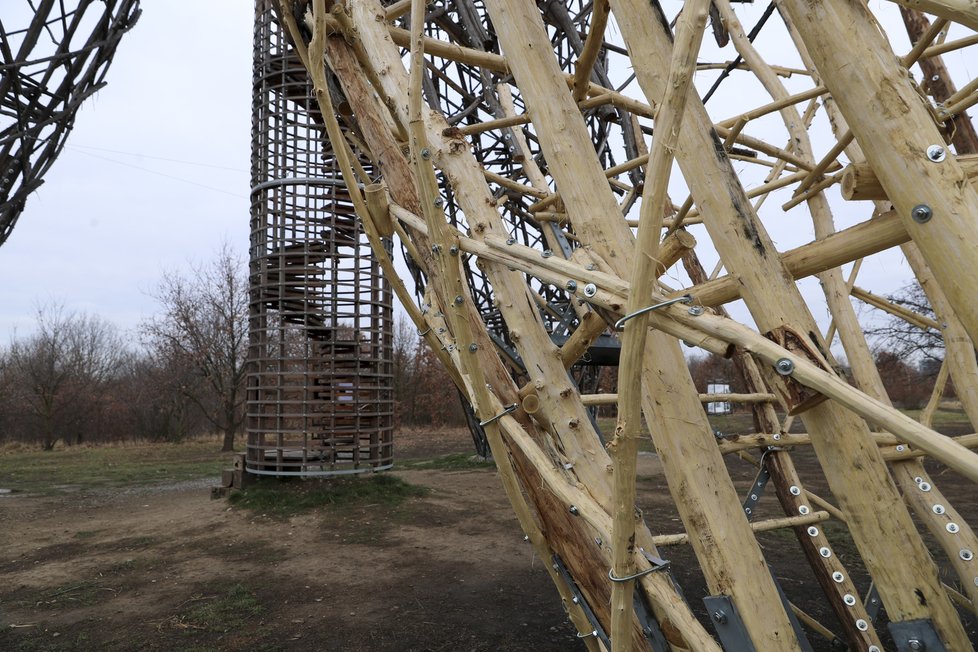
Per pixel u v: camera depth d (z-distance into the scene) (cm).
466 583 554
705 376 2211
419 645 422
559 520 162
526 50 137
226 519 832
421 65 128
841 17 88
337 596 530
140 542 739
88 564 654
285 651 420
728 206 115
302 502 875
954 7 81
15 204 537
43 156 545
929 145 84
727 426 1908
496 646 416
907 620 126
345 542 708
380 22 187
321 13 151
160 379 2342
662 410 128
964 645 140
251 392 988
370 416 997
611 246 129
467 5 413
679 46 88
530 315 156
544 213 269
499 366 176
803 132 317
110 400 2609
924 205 84
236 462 983
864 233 107
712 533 123
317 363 995
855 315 282
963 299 82
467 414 1159
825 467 126
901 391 2295
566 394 153
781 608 121
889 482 124
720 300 121
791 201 276
